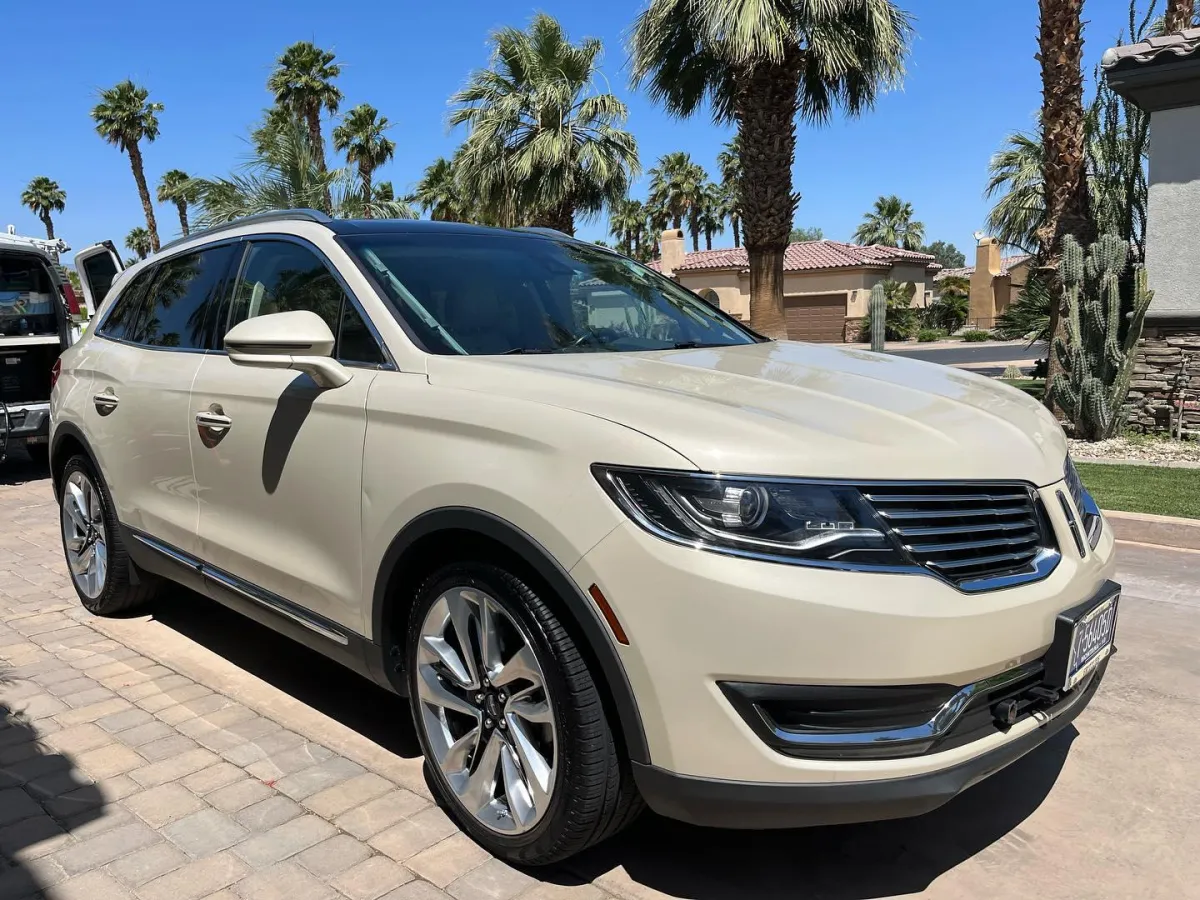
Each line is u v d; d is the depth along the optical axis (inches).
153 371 154.9
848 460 86.4
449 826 109.3
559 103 724.7
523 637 94.7
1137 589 197.5
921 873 101.3
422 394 106.7
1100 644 101.5
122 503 164.7
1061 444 110.3
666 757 85.7
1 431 322.3
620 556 85.3
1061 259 396.5
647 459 85.8
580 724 90.5
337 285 126.3
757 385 103.3
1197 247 377.7
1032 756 127.3
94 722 136.6
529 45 743.7
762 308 555.8
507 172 755.4
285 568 124.5
